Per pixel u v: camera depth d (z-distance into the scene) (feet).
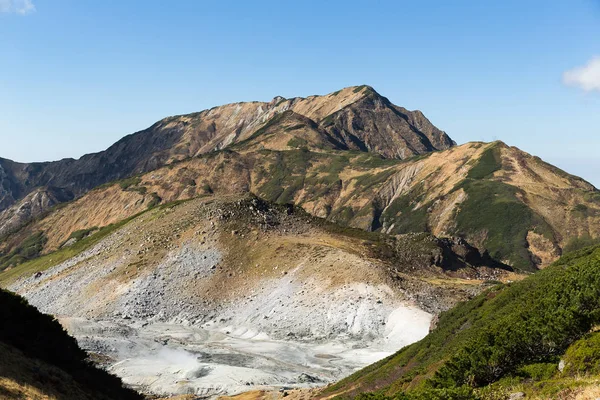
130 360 242.78
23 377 94.84
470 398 76.28
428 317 288.51
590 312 87.51
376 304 310.45
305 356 263.29
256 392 194.49
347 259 359.66
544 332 90.63
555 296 103.09
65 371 119.34
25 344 120.57
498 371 93.20
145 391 208.03
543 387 73.72
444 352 136.15
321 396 169.89
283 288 347.56
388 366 171.42
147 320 336.08
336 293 326.03
